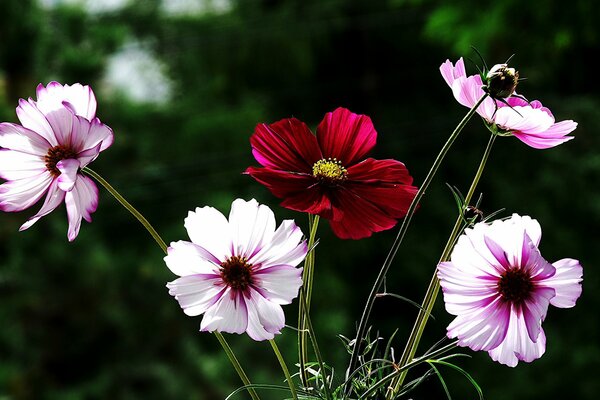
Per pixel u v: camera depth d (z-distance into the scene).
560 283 0.86
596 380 8.59
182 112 8.12
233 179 8.13
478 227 0.86
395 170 0.99
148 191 7.45
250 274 0.86
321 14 10.88
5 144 0.91
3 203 0.91
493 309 0.85
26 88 5.74
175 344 6.13
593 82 9.74
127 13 9.45
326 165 0.97
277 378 6.07
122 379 5.82
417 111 10.73
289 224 0.88
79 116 0.89
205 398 6.00
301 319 0.93
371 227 0.94
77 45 6.12
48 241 5.86
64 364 5.78
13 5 5.53
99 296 5.88
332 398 0.90
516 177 9.92
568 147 9.80
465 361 8.63
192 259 0.87
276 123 1.01
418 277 9.30
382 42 11.08
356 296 9.18
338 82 10.99
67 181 0.86
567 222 9.57
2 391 5.48
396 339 9.16
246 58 10.52
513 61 7.87
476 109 0.93
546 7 6.72
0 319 5.62
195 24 10.00
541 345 0.86
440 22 7.15
